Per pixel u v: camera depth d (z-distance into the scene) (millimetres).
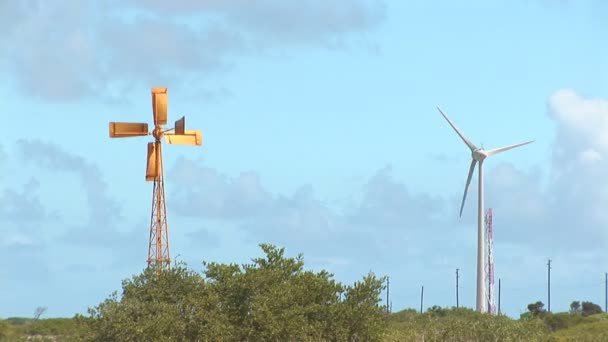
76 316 183000
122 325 177500
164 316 179750
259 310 180625
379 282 194250
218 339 178125
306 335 180500
